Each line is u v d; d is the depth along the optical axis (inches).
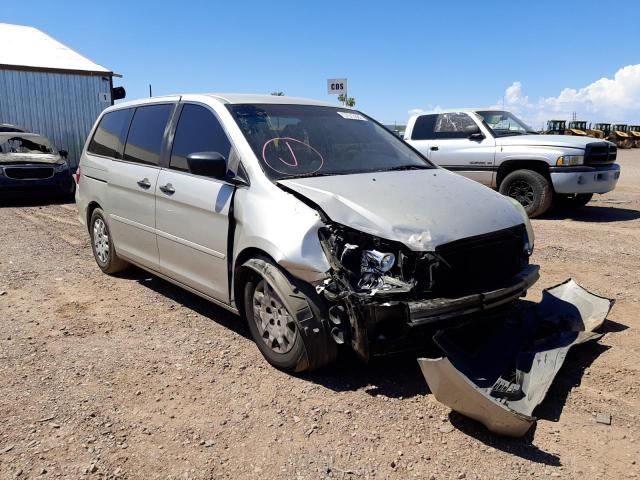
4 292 225.5
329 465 114.0
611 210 436.5
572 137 404.2
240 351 167.5
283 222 143.0
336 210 138.9
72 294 223.6
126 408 135.9
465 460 115.4
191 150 184.5
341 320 135.2
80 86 828.0
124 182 213.9
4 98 764.6
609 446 120.2
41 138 551.2
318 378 149.6
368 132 199.5
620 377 148.7
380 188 152.7
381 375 151.0
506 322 158.1
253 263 150.6
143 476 110.9
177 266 189.5
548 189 388.2
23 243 322.3
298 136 177.5
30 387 145.9
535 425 128.1
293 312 140.6
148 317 197.2
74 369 156.4
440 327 134.3
